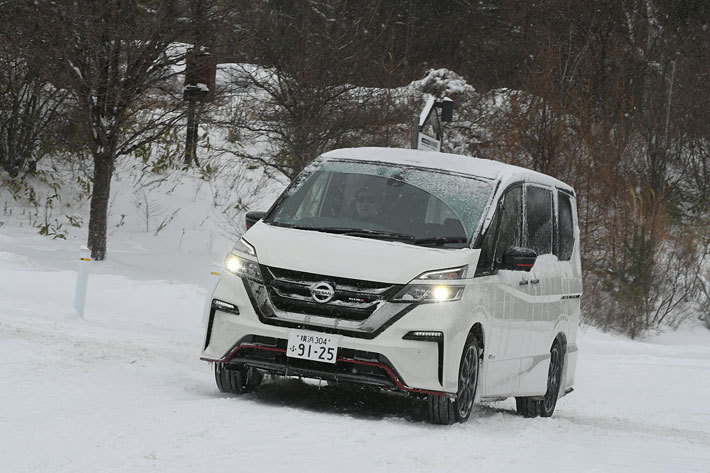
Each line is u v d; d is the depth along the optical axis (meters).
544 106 44.78
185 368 16.30
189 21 31.91
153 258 36.66
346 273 12.73
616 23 65.44
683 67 66.81
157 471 8.33
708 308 48.84
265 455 9.34
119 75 32.41
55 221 39.97
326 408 13.58
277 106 36.03
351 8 37.22
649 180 53.88
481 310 13.33
